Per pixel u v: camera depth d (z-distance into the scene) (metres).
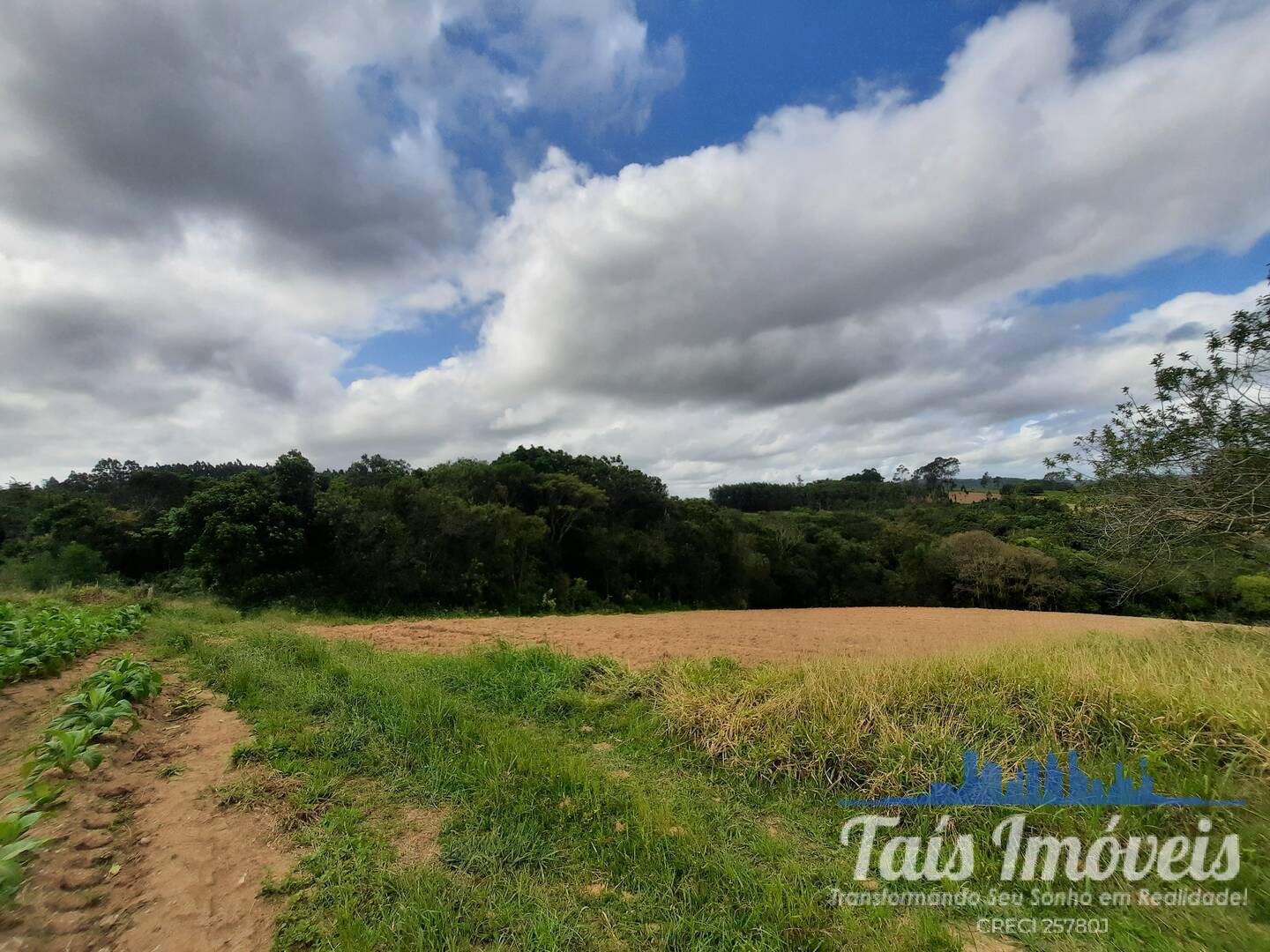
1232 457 8.58
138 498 33.78
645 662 10.34
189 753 5.10
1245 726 4.34
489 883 3.36
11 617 8.80
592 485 36.31
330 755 5.10
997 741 4.73
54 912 2.78
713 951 2.85
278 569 20.41
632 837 3.88
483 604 23.86
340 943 2.74
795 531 49.84
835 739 4.98
